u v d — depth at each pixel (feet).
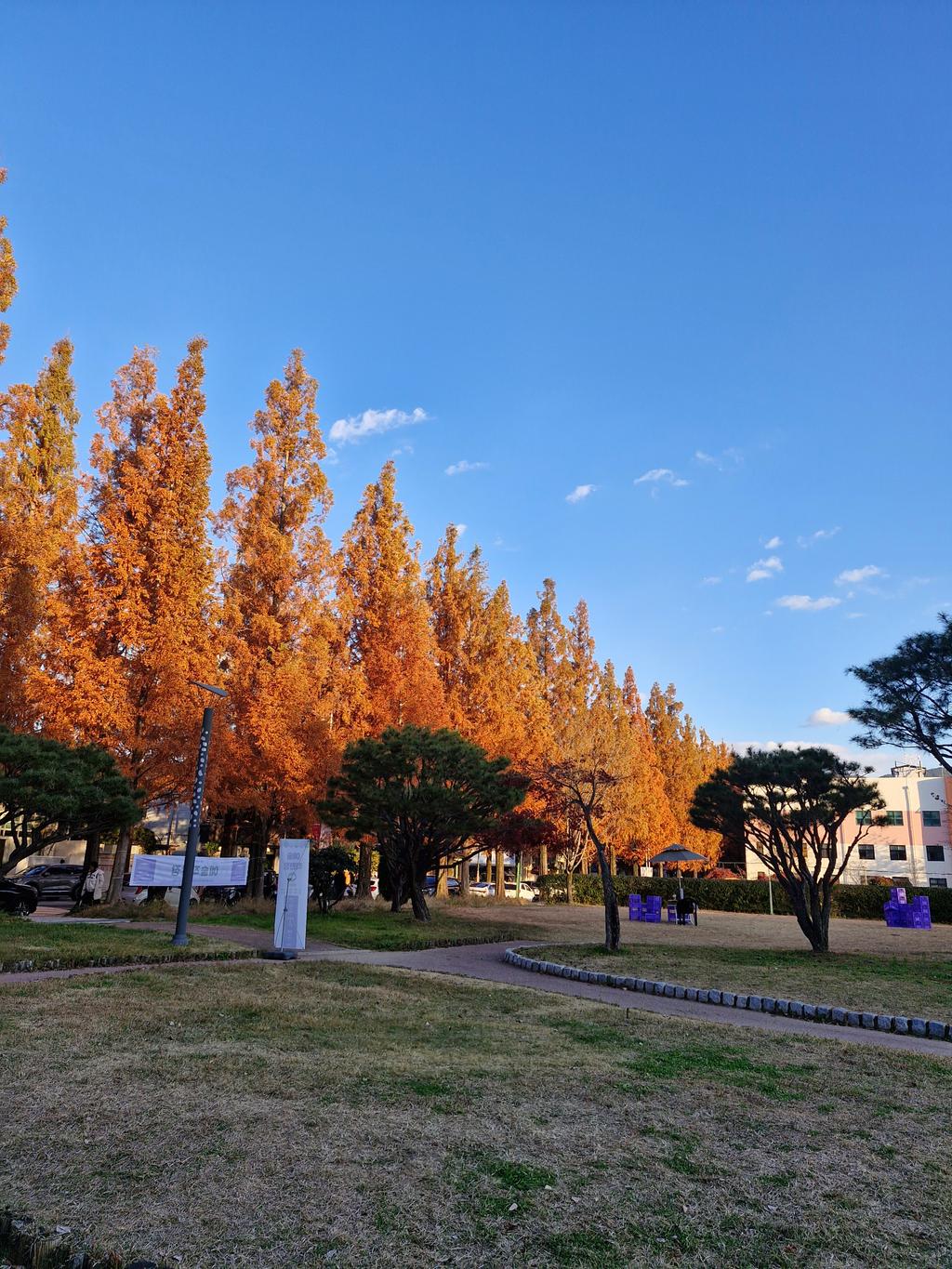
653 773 170.09
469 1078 22.00
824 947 60.80
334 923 68.54
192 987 35.35
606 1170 15.84
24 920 59.16
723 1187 15.23
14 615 72.69
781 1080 23.24
